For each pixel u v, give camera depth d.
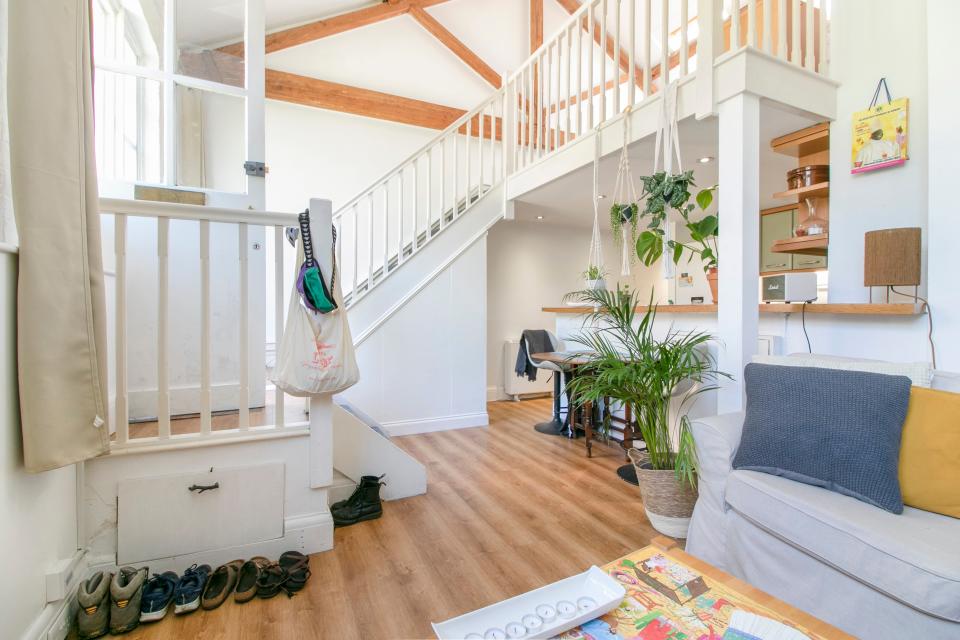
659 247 2.57
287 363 1.79
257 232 2.28
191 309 2.17
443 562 1.79
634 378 2.03
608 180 3.48
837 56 2.49
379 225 4.68
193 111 2.11
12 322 1.18
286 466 1.83
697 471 1.78
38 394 1.20
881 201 2.33
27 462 1.17
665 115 2.43
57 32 1.26
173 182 2.07
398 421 3.73
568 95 3.31
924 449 1.32
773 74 2.19
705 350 2.49
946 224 1.97
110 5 1.95
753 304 2.12
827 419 1.44
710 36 2.21
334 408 2.34
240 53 2.18
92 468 1.57
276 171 4.30
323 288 1.79
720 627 0.90
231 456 1.75
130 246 2.05
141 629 1.40
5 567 1.10
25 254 1.19
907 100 2.21
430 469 2.91
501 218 4.20
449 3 4.88
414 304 3.78
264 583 1.59
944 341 1.97
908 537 1.11
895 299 2.26
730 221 2.15
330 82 4.46
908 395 1.40
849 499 1.32
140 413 2.06
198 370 2.18
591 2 3.01
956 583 0.98
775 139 2.75
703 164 3.20
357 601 1.55
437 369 3.88
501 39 5.27
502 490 2.55
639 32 5.37
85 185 1.34
